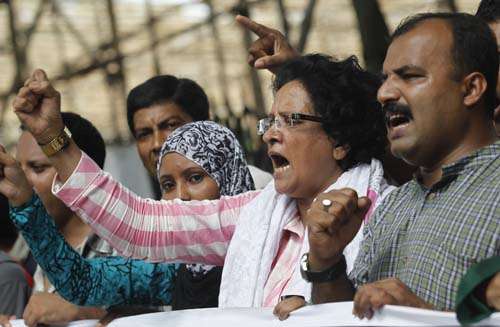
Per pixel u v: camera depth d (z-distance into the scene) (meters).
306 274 4.80
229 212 6.16
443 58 4.79
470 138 4.82
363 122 5.73
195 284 6.32
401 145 4.83
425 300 4.57
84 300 6.01
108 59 20.62
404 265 4.77
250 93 19.50
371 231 5.07
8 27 20.72
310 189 5.71
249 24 6.39
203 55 21.06
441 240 4.59
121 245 5.95
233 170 6.70
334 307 4.54
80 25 20.73
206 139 6.62
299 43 16.83
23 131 7.36
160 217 6.04
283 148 5.70
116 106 20.61
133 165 14.38
